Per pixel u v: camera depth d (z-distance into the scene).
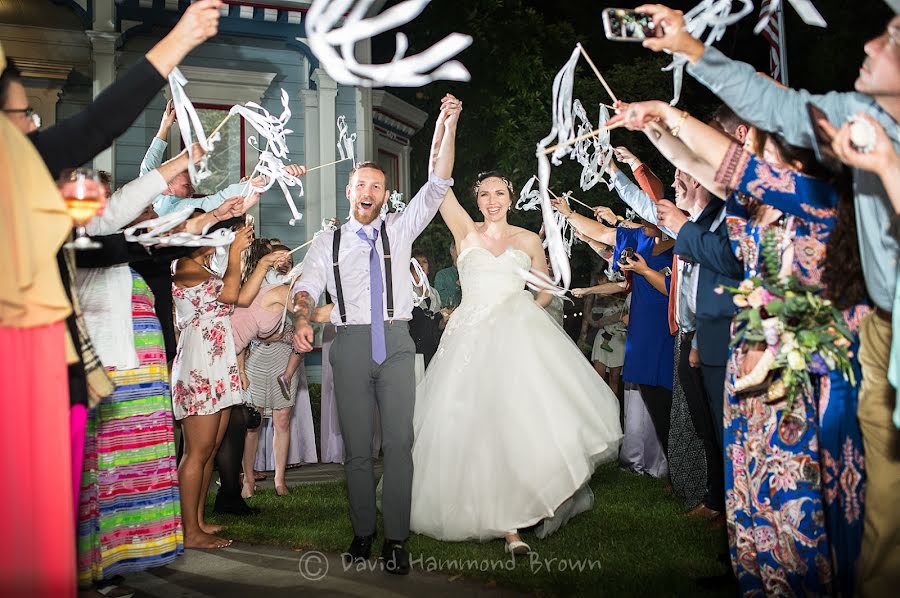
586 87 14.89
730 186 2.95
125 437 4.07
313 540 4.84
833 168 2.81
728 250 3.46
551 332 4.88
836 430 2.89
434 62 2.70
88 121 2.73
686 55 2.76
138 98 2.77
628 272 6.11
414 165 19.12
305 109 10.91
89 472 3.64
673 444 5.50
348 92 11.11
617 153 5.55
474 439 4.60
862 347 2.76
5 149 2.33
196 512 4.95
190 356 4.97
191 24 2.81
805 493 2.88
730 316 3.62
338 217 10.91
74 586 2.43
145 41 10.39
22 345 2.34
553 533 4.84
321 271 4.59
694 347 4.41
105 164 9.95
